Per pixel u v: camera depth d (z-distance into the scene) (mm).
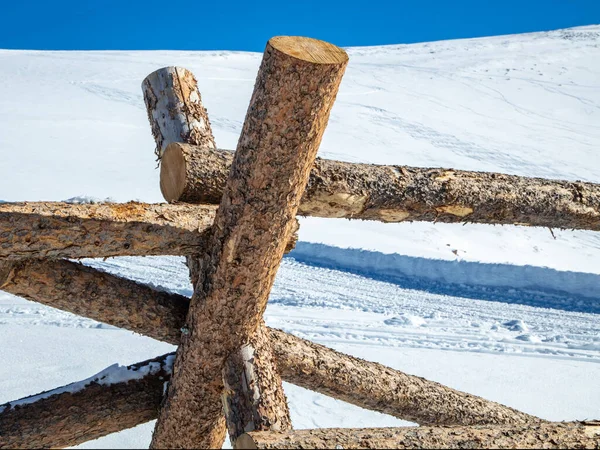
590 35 57406
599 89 39625
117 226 2625
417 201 3195
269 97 2352
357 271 10789
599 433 2531
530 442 2414
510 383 6105
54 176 16844
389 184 3162
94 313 2984
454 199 3236
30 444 2941
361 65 43312
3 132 21531
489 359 6820
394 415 3426
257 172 2490
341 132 26328
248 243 2621
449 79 39906
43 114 25109
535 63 46531
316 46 2389
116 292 3012
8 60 38188
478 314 9047
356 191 3098
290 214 2631
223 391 2879
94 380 3154
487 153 25672
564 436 2475
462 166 23688
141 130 23797
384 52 54156
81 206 2623
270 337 3146
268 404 2746
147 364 3281
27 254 2525
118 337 6059
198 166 3137
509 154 25766
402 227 13570
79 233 2564
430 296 9797
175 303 3182
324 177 3055
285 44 2346
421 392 3406
